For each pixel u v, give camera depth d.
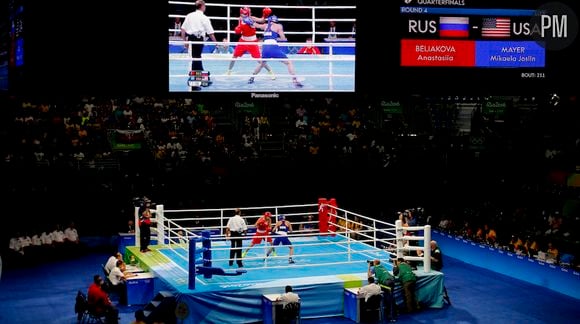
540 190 25.44
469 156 28.94
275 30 18.59
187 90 17.75
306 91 18.55
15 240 22.64
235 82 18.30
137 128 29.30
